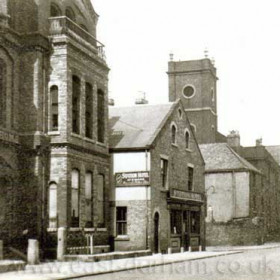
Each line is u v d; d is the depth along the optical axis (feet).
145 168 112.98
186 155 134.41
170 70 239.09
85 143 100.17
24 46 91.91
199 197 136.56
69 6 103.30
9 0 91.45
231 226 167.73
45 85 93.61
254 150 213.87
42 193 90.99
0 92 87.81
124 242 112.06
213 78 244.83
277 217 228.84
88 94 103.50
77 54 97.71
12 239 87.92
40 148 90.33
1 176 87.15
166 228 119.96
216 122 247.29
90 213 102.63
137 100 142.92
